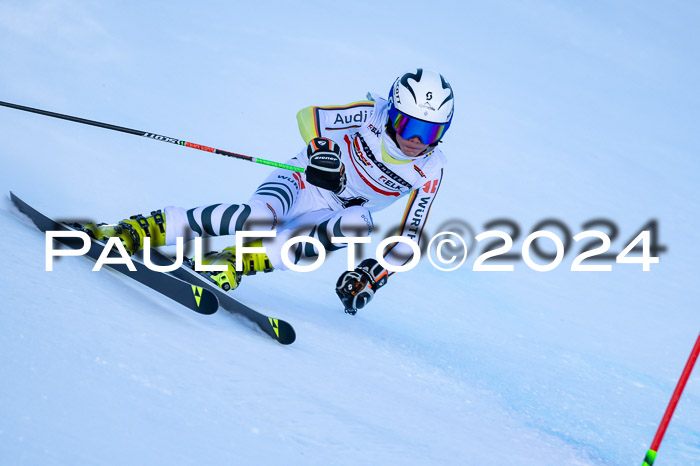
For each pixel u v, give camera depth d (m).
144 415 7.72
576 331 19.14
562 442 11.44
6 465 6.27
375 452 8.72
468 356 14.91
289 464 7.79
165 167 22.73
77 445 6.85
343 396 10.22
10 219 12.31
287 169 14.65
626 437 12.59
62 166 19.41
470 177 31.31
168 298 11.72
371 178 15.41
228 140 27.20
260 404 8.92
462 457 9.45
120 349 8.90
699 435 13.77
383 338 14.55
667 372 17.69
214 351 10.05
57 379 7.76
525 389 13.72
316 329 13.56
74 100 26.25
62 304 9.55
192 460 7.23
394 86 14.46
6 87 25.66
